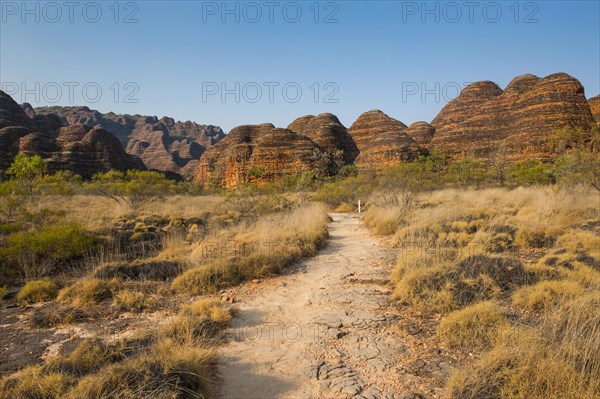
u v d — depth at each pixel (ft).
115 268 25.86
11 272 26.76
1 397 11.43
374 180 107.14
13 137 305.94
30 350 15.42
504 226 34.40
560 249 26.86
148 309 19.93
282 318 18.63
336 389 12.15
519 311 17.49
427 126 397.19
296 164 296.71
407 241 33.22
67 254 30.27
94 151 317.22
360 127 424.05
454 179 117.91
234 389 12.44
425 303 19.13
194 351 13.64
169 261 27.89
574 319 13.93
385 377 12.82
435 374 12.84
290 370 13.48
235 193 92.48
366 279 24.35
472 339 14.65
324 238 40.47
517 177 106.52
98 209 63.82
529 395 10.73
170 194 104.06
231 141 398.01
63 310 19.53
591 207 42.78
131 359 13.10
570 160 82.48
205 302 19.35
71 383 11.94
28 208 54.70
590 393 10.47
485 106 335.06
